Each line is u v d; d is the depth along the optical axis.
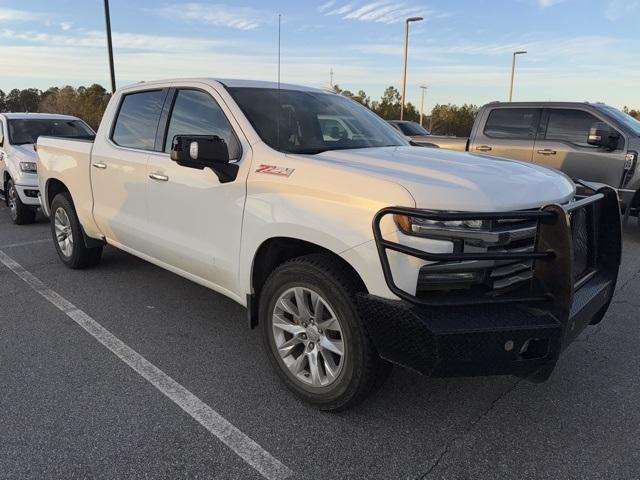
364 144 3.79
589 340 4.05
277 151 3.24
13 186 8.25
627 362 3.70
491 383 3.39
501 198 2.64
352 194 2.71
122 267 5.76
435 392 3.28
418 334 2.47
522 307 2.60
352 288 2.75
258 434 2.83
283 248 3.28
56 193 5.80
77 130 9.73
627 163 7.59
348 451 2.71
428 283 2.58
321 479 2.51
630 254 6.73
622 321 4.43
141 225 4.28
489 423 2.96
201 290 5.07
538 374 2.61
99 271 5.62
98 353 3.75
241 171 3.31
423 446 2.75
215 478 2.50
